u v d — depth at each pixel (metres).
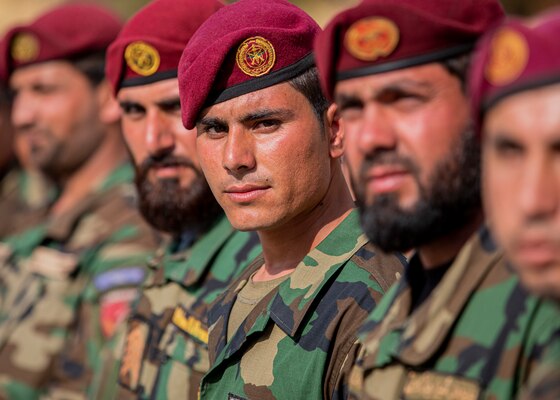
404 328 2.44
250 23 3.10
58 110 5.61
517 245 1.98
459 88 2.35
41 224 5.74
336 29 2.41
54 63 5.61
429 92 2.35
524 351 2.18
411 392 2.33
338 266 3.04
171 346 3.74
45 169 5.72
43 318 5.24
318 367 2.89
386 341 2.46
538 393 1.97
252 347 3.08
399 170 2.36
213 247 3.81
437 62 2.35
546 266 1.94
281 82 3.05
